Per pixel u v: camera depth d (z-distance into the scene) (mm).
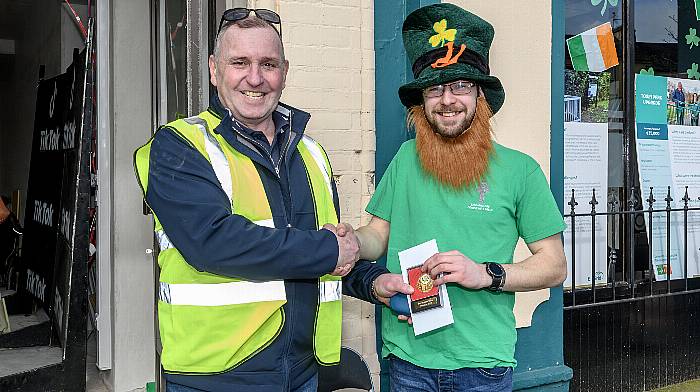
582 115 4512
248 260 1852
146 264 4027
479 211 2330
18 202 6668
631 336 4516
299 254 1888
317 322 2129
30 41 8188
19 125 9008
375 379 3488
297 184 2133
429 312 2260
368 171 3473
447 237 2340
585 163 4516
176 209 1872
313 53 3314
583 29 4520
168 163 1916
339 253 1954
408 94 2467
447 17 2326
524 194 2371
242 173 2000
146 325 4027
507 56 3682
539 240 2385
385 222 2588
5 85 10305
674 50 4867
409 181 2453
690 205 4879
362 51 3434
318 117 3338
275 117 2158
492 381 2301
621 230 4621
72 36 5883
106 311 4074
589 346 4340
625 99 4641
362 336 3480
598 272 4531
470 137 2355
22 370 3490
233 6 3219
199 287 1943
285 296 2010
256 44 1999
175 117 3766
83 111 3504
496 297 2338
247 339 1954
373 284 2385
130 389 3988
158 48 3896
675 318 4715
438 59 2316
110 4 4008
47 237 4320
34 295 4523
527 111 3754
